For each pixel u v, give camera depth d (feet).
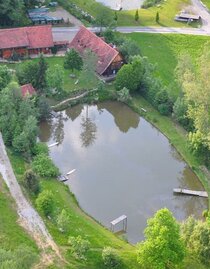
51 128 446.19
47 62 488.85
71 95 467.93
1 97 395.55
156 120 448.65
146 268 291.79
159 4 634.43
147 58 510.99
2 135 389.39
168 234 278.26
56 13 600.39
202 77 406.62
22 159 378.12
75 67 483.10
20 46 512.22
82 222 331.57
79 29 537.65
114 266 289.74
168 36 562.25
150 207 367.04
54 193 354.13
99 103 470.80
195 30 577.43
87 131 446.60
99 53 502.38
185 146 420.36
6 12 551.59
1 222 310.04
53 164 386.32
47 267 284.00
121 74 467.52
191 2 638.53
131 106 465.47
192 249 303.07
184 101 433.48
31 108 411.13
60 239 305.32
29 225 312.71
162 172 400.88
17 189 341.00
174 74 490.49
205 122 394.93
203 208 370.94
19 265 238.48
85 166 401.08
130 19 593.83
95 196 372.17
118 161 410.11
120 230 344.69
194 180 392.68
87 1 628.28
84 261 291.99
